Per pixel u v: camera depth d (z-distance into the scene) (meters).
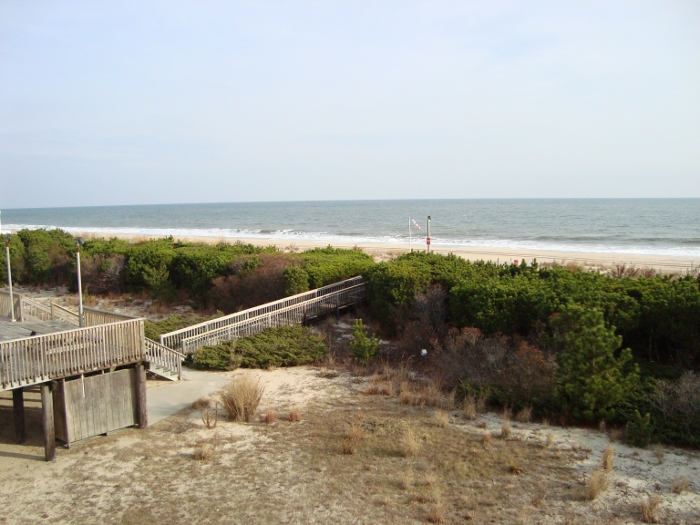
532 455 11.98
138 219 140.25
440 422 13.67
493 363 16.06
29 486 11.05
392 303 21.56
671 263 37.09
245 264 27.00
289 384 17.09
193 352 19.59
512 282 19.75
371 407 14.99
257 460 11.98
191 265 29.58
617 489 10.45
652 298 16.64
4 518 9.89
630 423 12.48
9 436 13.54
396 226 88.06
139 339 13.71
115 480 11.23
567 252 45.59
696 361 15.96
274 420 14.19
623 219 90.94
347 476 11.16
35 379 11.90
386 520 9.57
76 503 10.36
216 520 9.70
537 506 9.91
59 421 12.99
